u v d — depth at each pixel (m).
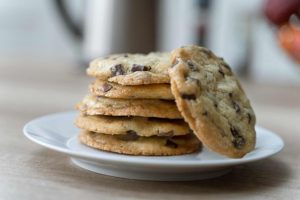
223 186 0.36
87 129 0.41
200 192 0.35
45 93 0.71
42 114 0.58
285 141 0.50
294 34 0.73
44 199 0.33
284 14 0.72
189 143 0.42
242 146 0.37
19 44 1.51
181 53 0.39
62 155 0.41
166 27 1.31
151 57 0.44
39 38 1.50
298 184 0.37
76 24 0.92
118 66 0.41
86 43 0.89
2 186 0.35
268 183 0.37
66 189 0.34
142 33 0.85
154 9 0.86
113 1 0.84
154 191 0.35
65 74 0.93
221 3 1.17
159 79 0.40
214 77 0.40
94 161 0.36
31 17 1.48
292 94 0.81
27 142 0.45
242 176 0.39
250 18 0.99
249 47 1.00
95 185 0.35
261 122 0.59
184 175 0.37
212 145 0.36
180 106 0.36
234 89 0.41
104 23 0.85
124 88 0.40
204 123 0.36
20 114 0.57
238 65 1.01
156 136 0.41
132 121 0.41
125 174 0.37
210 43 1.06
